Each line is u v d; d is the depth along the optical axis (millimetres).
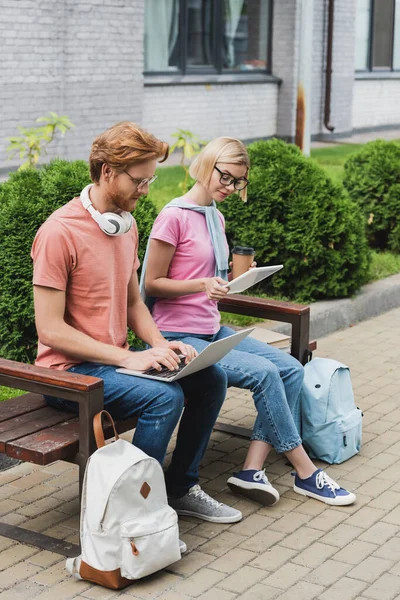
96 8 13648
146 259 4676
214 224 4758
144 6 15438
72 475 4949
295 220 7820
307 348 5266
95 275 4098
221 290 4414
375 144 10133
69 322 4172
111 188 4020
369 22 20719
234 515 4453
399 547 4285
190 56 16531
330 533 4395
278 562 4109
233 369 4598
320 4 18375
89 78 13789
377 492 4859
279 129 18453
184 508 4488
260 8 17844
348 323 8062
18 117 12859
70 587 3850
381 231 10062
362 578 3996
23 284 5941
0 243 5957
